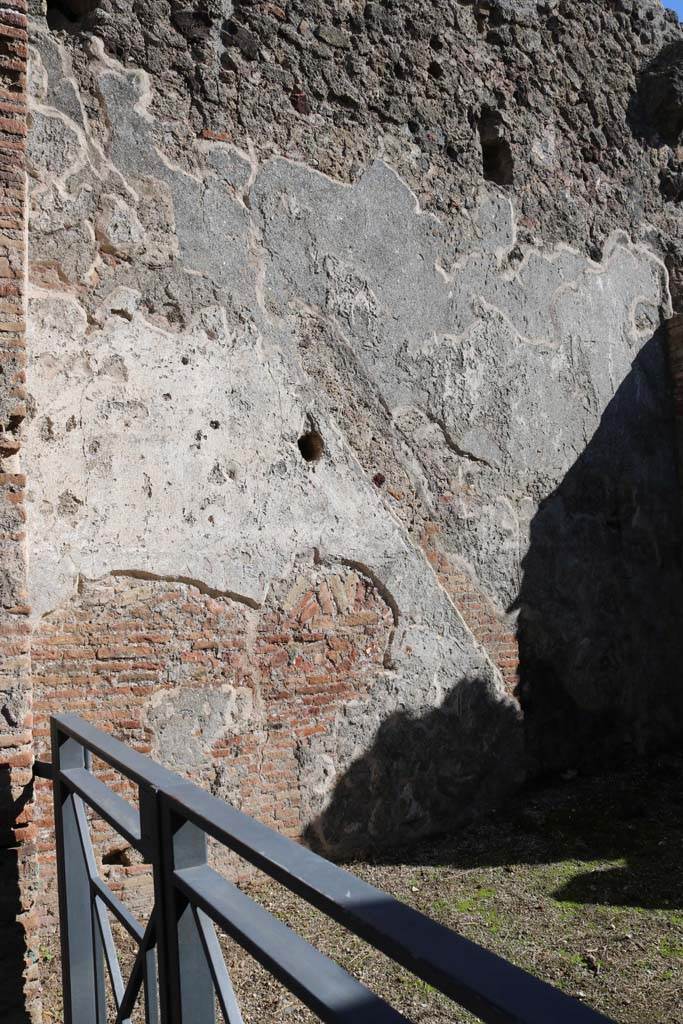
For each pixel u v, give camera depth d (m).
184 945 1.48
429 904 3.91
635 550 6.12
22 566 2.75
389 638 4.83
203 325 4.35
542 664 5.52
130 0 4.29
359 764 4.64
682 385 6.39
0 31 2.84
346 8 5.05
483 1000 0.79
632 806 5.17
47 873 3.68
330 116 4.92
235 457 4.39
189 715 4.15
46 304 3.93
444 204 5.35
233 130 4.56
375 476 4.88
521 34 5.86
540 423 5.68
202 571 4.23
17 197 2.83
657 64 6.59
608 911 3.79
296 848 1.19
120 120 4.21
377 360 4.95
